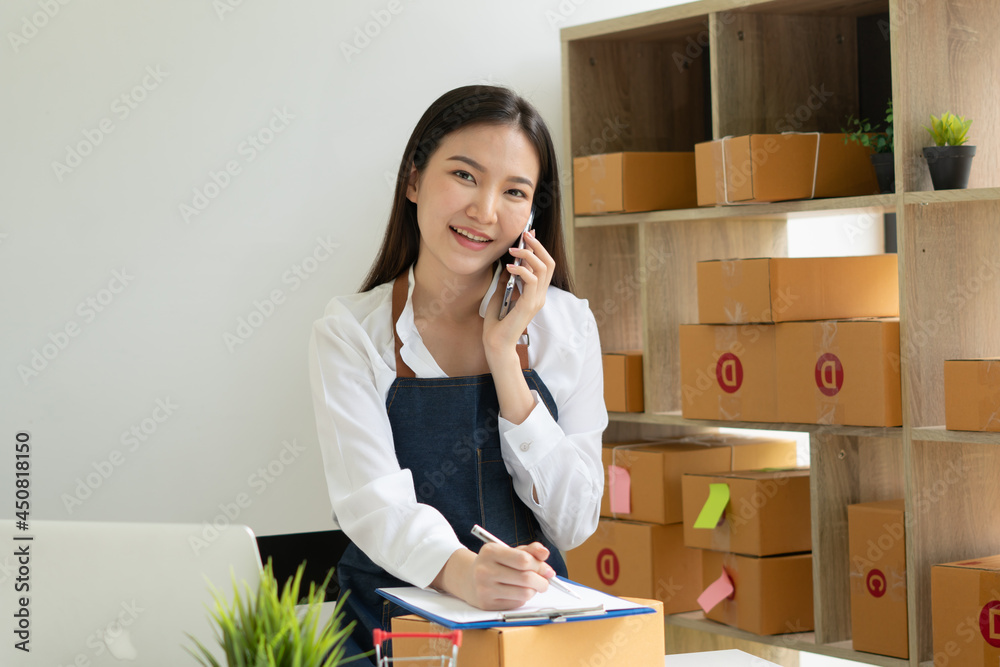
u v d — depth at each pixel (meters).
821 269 2.23
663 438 2.82
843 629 2.23
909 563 2.02
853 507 2.15
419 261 1.43
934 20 2.07
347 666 1.16
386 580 1.34
